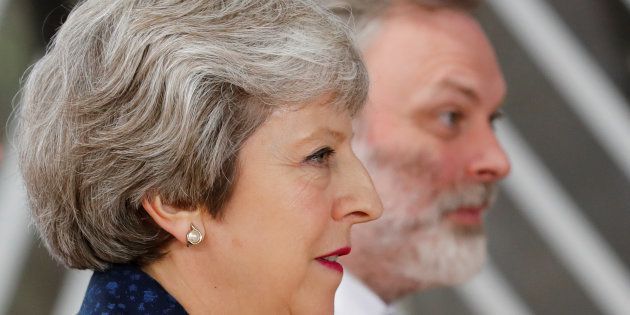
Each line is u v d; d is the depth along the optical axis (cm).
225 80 177
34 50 539
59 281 493
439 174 305
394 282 310
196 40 177
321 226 191
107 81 179
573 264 516
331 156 194
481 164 307
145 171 180
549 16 620
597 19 618
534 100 584
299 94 182
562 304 503
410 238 305
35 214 194
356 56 190
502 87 314
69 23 188
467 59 306
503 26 613
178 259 191
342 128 191
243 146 182
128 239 188
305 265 191
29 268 493
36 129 188
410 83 301
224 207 185
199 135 177
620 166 555
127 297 186
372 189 197
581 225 531
